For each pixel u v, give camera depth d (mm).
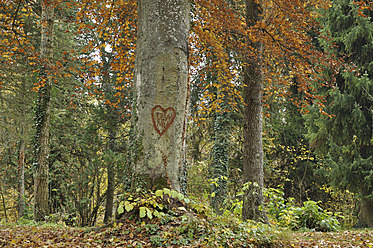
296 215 9984
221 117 16203
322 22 16484
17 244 5184
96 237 5250
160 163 6004
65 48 15305
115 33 10461
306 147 21359
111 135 18906
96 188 21172
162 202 5762
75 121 17672
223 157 16125
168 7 6371
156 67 6203
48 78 12969
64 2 13922
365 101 15336
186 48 6523
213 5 9695
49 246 4887
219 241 4938
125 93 17031
